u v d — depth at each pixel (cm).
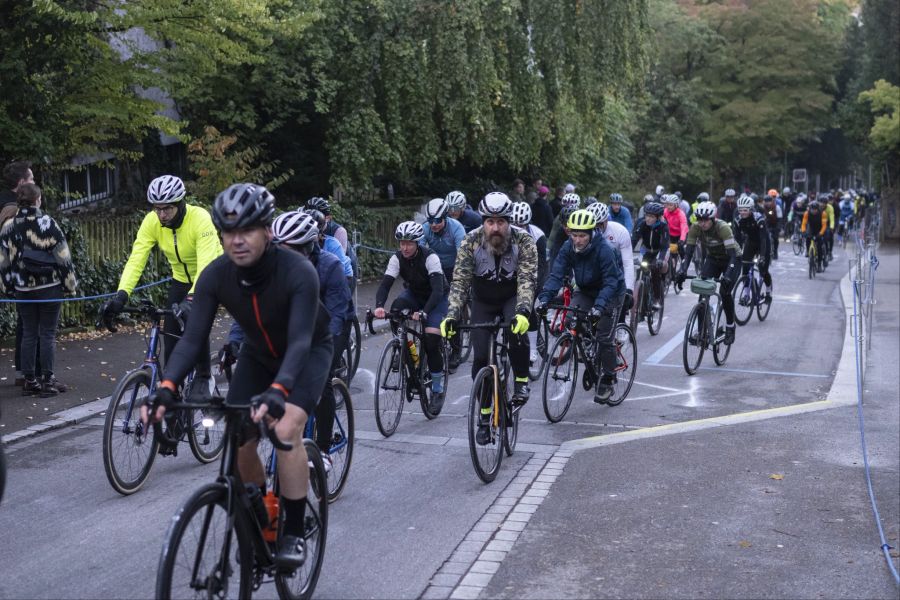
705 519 574
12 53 1172
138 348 1097
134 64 1359
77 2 1246
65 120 1303
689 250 1096
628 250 942
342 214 1895
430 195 2550
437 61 1866
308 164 2052
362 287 1809
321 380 405
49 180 1501
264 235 372
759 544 536
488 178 2642
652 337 1302
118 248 1273
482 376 625
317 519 441
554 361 804
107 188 1934
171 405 364
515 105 2009
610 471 669
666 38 4469
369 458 692
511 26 1962
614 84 2127
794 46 4741
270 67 1805
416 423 805
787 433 782
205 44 1365
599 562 504
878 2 4034
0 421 763
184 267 661
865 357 1153
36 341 845
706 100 4756
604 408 877
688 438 763
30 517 554
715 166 5078
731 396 934
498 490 621
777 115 4712
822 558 517
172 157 2052
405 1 1867
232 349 619
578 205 1123
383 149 1886
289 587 425
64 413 793
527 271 667
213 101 1859
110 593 451
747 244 1427
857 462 701
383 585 466
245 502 381
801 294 1883
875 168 4241
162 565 337
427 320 792
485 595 457
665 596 462
